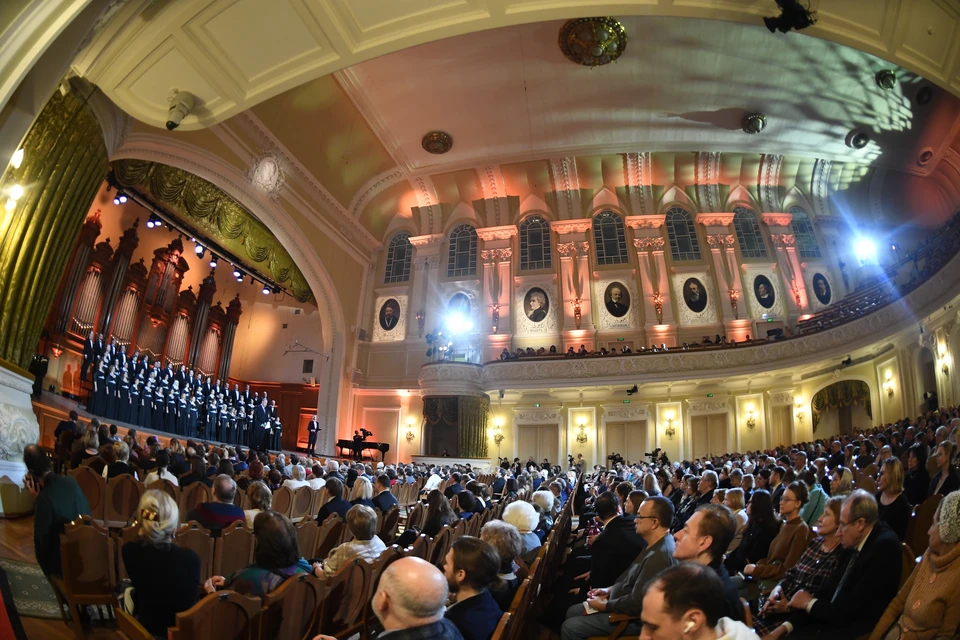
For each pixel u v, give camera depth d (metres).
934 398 15.73
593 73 20.45
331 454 23.03
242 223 20.98
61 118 8.77
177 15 7.09
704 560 2.85
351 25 7.38
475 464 22.62
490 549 2.80
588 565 6.73
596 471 20.88
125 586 3.65
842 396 19.55
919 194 24.16
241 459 12.13
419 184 26.83
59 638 3.72
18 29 4.90
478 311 26.08
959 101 19.58
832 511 3.62
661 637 1.70
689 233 26.33
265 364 26.66
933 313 15.37
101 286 19.14
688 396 23.33
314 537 5.20
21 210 8.53
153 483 6.19
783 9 7.09
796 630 3.32
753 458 16.64
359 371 25.73
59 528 4.05
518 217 27.30
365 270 27.09
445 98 21.45
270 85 7.92
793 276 25.17
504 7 7.27
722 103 21.64
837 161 24.70
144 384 15.32
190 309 23.22
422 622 2.13
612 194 26.88
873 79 19.69
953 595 2.48
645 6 7.24
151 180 16.94
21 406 7.89
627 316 25.11
